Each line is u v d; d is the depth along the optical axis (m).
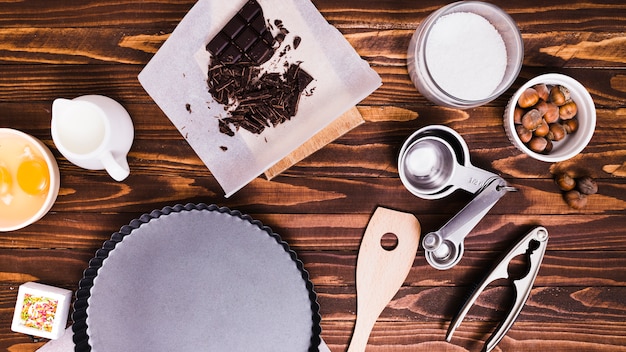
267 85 0.77
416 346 0.80
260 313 0.76
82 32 0.77
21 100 0.77
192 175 0.78
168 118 0.78
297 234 0.79
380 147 0.79
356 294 0.79
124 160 0.74
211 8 0.76
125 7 0.77
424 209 0.79
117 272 0.75
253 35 0.76
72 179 0.78
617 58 0.79
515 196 0.79
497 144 0.79
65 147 0.71
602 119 0.79
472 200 0.75
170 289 0.76
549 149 0.77
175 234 0.76
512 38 0.73
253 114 0.77
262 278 0.76
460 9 0.74
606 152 0.79
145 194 0.78
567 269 0.80
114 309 0.75
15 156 0.76
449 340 0.78
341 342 0.79
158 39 0.77
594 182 0.78
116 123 0.73
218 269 0.76
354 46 0.78
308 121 0.78
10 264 0.77
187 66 0.77
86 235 0.78
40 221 0.77
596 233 0.80
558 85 0.76
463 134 0.79
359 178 0.79
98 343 0.75
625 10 0.78
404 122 0.79
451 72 0.75
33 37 0.77
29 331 0.75
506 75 0.75
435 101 0.77
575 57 0.79
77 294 0.73
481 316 0.80
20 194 0.76
